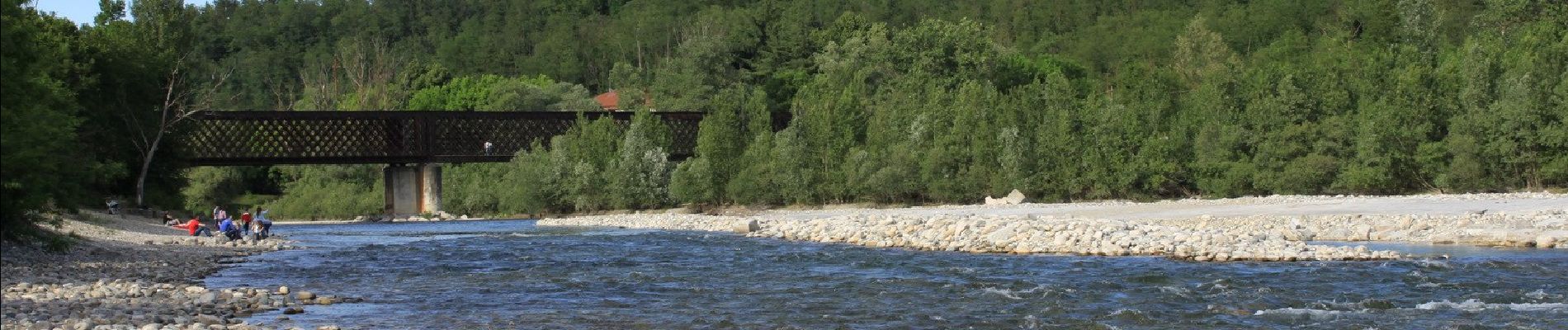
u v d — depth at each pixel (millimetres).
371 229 66125
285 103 189000
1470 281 24891
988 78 111688
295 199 105812
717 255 36250
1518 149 67250
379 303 23281
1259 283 25141
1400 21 123375
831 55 118250
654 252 38281
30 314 18312
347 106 146875
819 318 21000
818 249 38000
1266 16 153375
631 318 21172
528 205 88125
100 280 25484
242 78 198500
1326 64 102000
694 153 90000
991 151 77688
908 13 194500
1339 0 149250
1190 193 76375
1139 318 20516
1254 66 117625
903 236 40656
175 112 72562
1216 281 25266
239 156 77875
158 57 68625
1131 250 32656
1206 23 154250
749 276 28859
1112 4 179750
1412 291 23531
